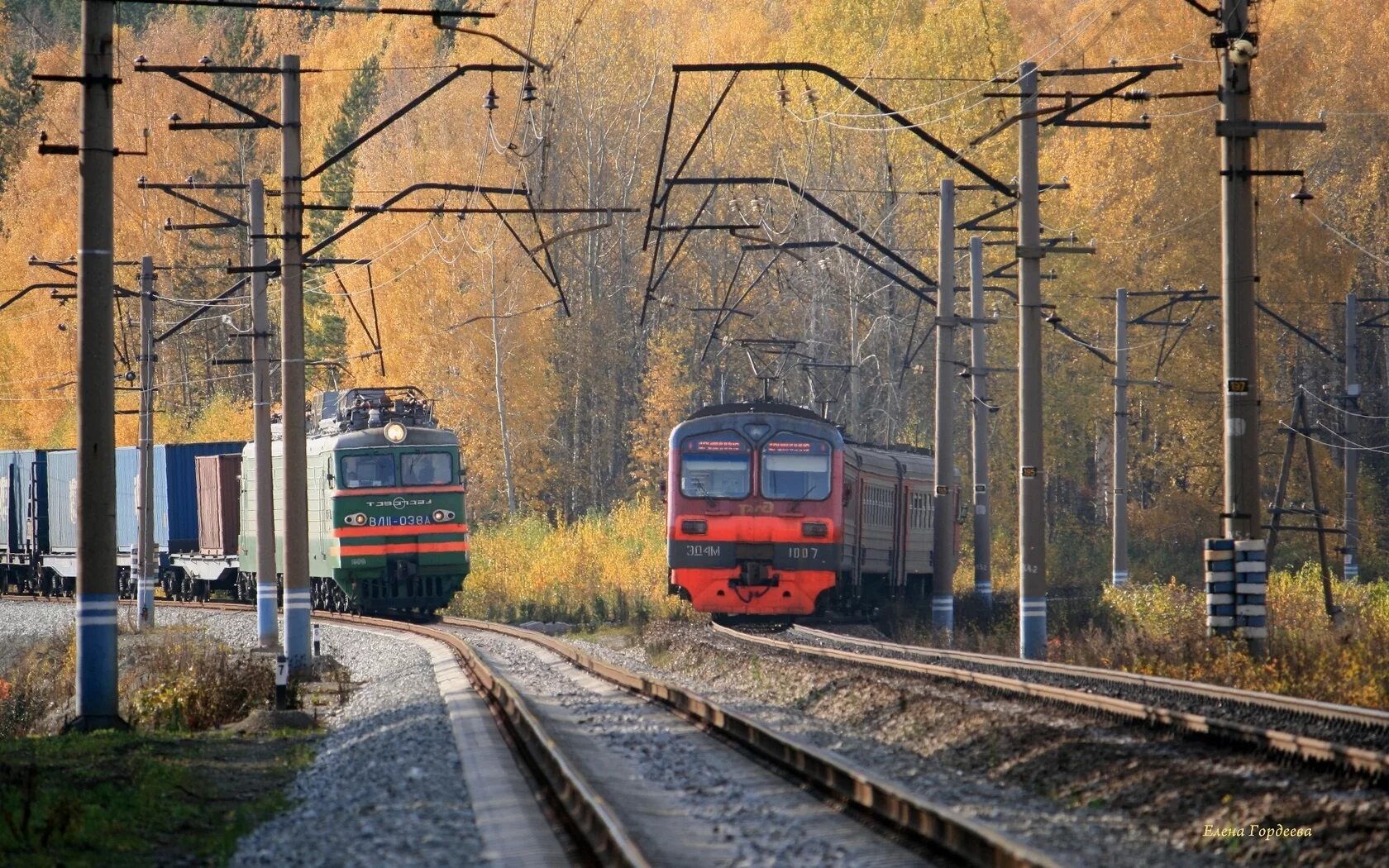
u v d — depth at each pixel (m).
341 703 84.75
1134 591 138.62
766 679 81.75
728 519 120.38
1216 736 52.25
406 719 66.56
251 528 155.38
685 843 38.19
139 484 146.25
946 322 122.88
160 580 196.12
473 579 171.00
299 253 100.62
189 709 82.19
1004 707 65.56
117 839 44.47
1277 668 73.75
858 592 133.62
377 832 41.03
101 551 71.19
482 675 78.50
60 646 122.19
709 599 120.88
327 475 141.38
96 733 68.50
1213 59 199.12
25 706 93.94
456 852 37.34
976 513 144.38
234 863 39.75
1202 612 106.38
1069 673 79.25
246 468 158.75
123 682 98.81
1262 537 77.75
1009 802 46.34
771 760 51.91
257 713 74.69
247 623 141.12
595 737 59.78
